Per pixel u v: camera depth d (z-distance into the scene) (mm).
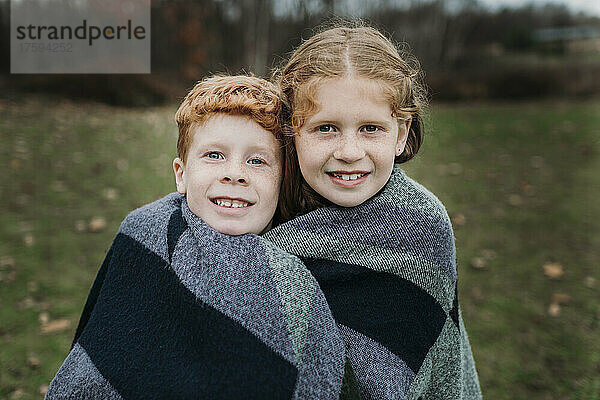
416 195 1221
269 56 11164
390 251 1154
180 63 11273
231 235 1104
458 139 8164
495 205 5012
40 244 3750
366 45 1094
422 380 1181
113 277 1185
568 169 6395
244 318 1010
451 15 15438
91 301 1366
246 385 971
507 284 3428
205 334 1014
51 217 4227
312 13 10602
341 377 1023
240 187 1088
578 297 3273
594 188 5586
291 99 1111
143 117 8633
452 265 1248
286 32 11062
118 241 1230
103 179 5223
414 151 1278
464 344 1406
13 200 4492
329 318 1058
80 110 8547
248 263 1058
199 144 1104
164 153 6355
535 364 2656
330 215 1144
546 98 13578
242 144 1090
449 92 13719
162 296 1070
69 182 5047
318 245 1135
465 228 4383
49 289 3203
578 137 8250
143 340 1053
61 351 2680
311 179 1106
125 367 1039
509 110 11344
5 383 2434
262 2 11031
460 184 5703
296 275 1066
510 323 2992
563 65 14125
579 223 4543
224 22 11711
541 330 2932
